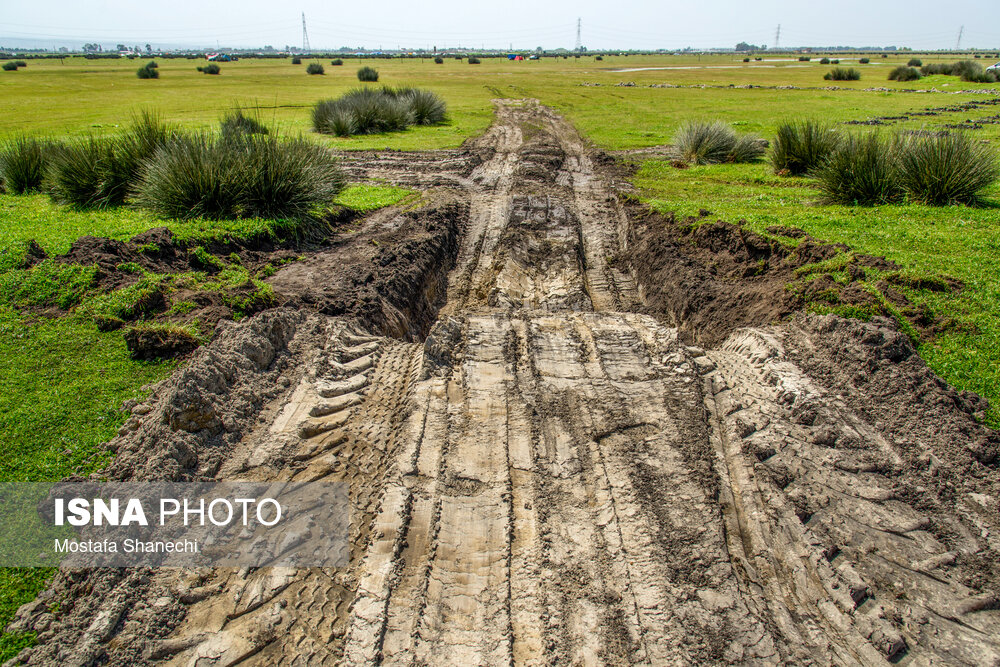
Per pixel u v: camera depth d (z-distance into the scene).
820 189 12.26
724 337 7.03
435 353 6.05
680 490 4.40
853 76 42.91
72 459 4.42
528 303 8.99
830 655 3.32
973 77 38.84
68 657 3.13
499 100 30.53
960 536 3.99
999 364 5.59
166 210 9.53
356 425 5.09
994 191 11.57
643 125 22.42
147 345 5.73
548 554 3.93
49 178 11.60
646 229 10.70
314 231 9.94
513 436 4.99
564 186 14.26
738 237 8.98
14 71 47.16
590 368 5.95
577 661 3.28
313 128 20.92
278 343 6.08
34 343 5.91
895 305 6.45
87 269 6.96
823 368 5.61
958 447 4.59
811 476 4.46
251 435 4.92
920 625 3.48
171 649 3.28
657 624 3.46
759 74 52.19
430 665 3.25
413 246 9.15
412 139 19.58
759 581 3.75
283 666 3.23
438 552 3.95
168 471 4.27
